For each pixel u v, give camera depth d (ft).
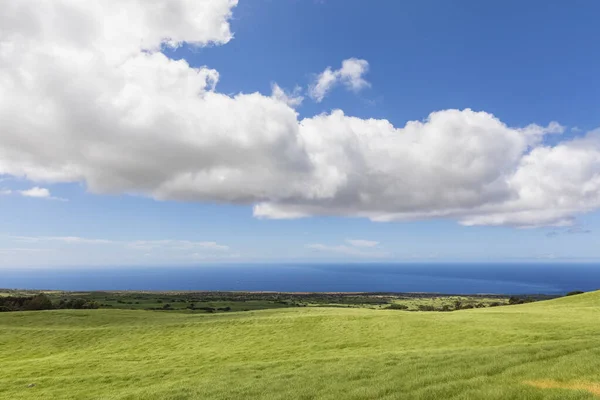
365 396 65.41
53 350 188.65
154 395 88.12
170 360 148.46
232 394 80.07
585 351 86.12
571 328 155.63
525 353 92.22
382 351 142.72
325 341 177.47
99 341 202.08
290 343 178.60
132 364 143.23
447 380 70.79
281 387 81.56
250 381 93.56
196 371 120.26
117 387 108.17
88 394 102.32
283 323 221.25
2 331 222.48
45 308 472.85
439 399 57.88
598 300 281.13
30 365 151.33
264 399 72.08
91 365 145.07
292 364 116.78
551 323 170.40
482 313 223.30
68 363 150.41
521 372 70.59
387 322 204.33
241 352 162.20
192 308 614.34
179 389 91.97
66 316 279.28
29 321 261.44
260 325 219.20
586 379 61.46
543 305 286.25
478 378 67.92
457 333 165.89
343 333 190.39
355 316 226.79
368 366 97.30
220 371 115.44
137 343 196.24
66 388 110.52
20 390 111.24
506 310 249.55
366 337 178.29
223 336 201.26
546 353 88.33
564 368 69.72
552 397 52.39
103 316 279.90
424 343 155.12
